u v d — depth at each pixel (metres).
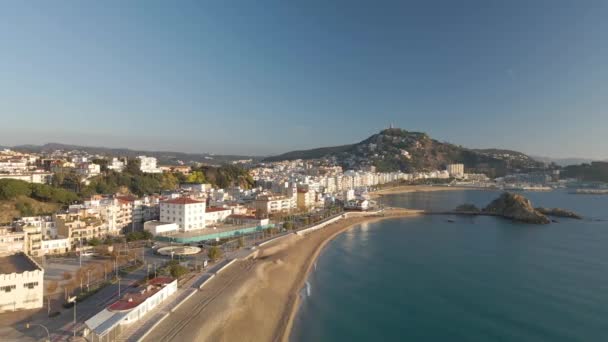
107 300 99.38
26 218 158.50
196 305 100.12
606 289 129.25
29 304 92.56
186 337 82.31
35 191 199.00
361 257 172.12
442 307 114.38
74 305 89.94
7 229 137.00
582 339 94.56
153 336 82.25
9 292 90.69
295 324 100.88
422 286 132.62
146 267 130.38
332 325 101.12
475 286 132.75
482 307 114.25
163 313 93.06
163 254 146.88
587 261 165.12
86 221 160.25
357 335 96.00
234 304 101.75
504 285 133.75
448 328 100.50
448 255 176.62
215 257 142.12
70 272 121.00
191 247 154.12
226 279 122.88
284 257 158.75
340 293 124.62
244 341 87.00
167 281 108.62
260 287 119.00
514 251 184.75
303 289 126.81
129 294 98.81
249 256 153.62
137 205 198.75
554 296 123.12
